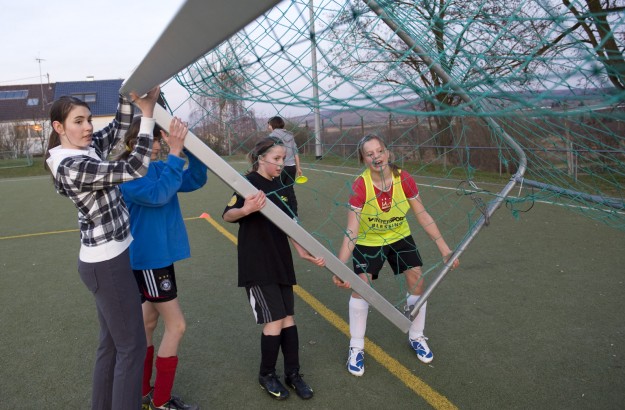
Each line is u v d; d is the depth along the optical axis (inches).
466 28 60.0
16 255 216.4
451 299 140.6
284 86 55.9
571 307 130.6
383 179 96.7
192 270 180.4
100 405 78.2
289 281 92.3
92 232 71.0
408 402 91.3
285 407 91.2
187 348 117.1
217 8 40.9
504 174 271.3
